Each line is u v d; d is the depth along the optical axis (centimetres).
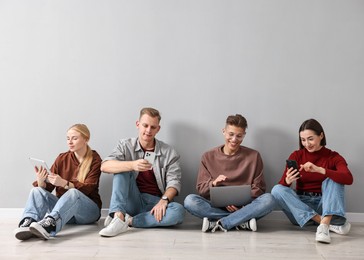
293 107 330
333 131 328
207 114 333
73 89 337
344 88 328
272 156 330
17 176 337
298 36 330
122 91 336
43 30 338
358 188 326
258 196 300
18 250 231
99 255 221
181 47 334
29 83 338
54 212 262
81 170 305
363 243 251
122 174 288
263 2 332
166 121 334
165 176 312
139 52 336
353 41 328
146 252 227
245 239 260
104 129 336
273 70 331
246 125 305
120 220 271
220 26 333
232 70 332
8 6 339
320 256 222
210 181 304
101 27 337
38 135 338
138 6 336
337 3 329
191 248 237
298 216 277
